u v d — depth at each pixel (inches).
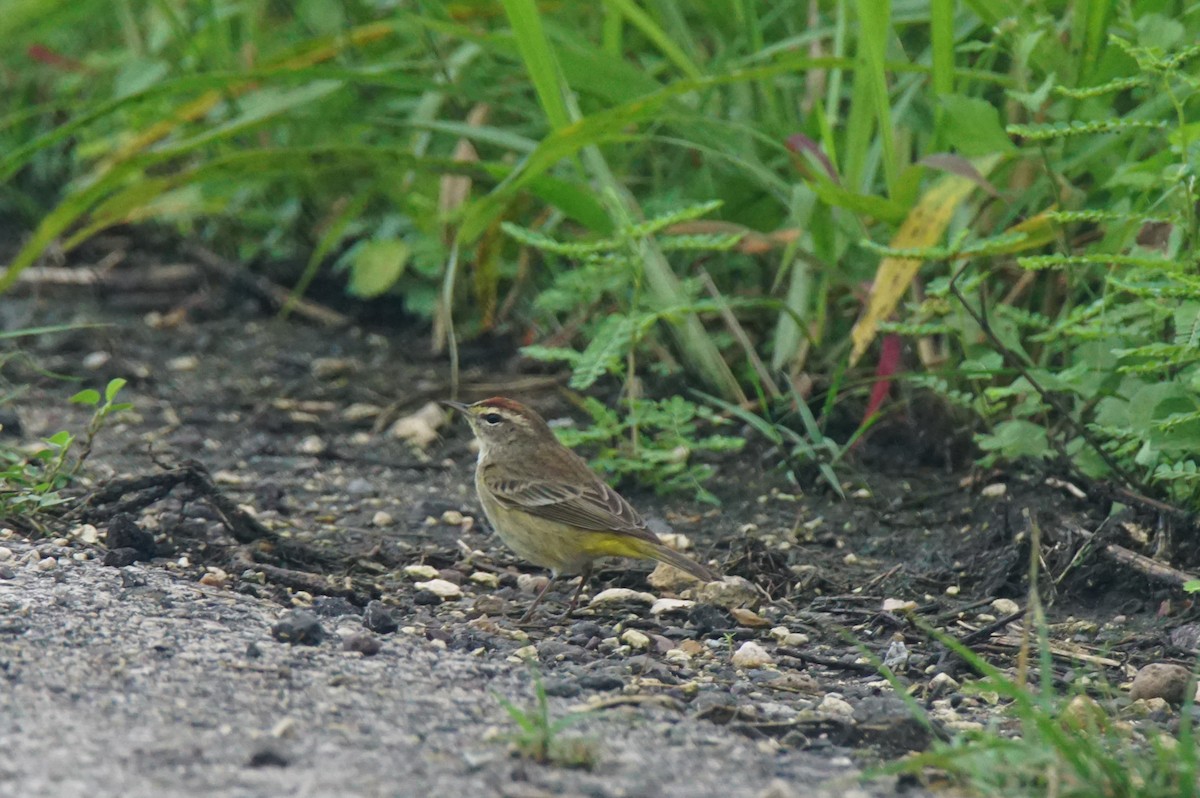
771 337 568.4
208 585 390.0
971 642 382.0
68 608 352.8
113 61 741.9
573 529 417.1
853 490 502.9
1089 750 264.8
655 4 573.9
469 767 273.7
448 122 581.6
